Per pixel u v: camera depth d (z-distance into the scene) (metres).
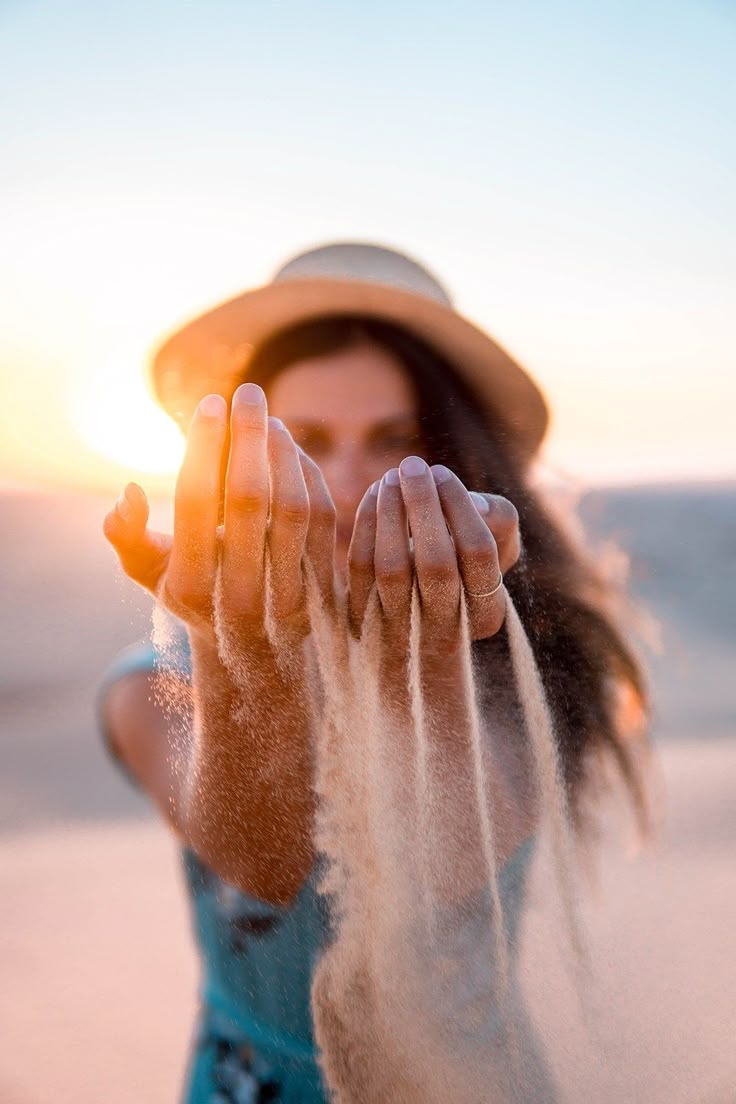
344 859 0.95
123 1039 2.14
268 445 0.87
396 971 0.95
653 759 1.64
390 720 0.94
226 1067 1.26
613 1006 0.97
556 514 1.69
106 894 3.41
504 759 1.03
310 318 1.60
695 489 15.02
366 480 1.39
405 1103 0.96
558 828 1.03
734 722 4.96
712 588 10.48
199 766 0.97
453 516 0.92
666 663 7.12
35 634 6.29
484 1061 0.95
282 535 0.88
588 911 1.11
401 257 1.85
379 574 0.92
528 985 0.99
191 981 2.56
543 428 1.71
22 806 4.97
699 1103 0.90
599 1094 0.93
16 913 3.16
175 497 0.84
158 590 0.91
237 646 0.90
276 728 0.94
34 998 2.41
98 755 6.13
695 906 1.15
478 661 1.07
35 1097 1.91
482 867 0.96
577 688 1.45
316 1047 1.19
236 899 1.12
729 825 2.03
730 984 0.98
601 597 1.65
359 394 1.49
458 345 1.61
